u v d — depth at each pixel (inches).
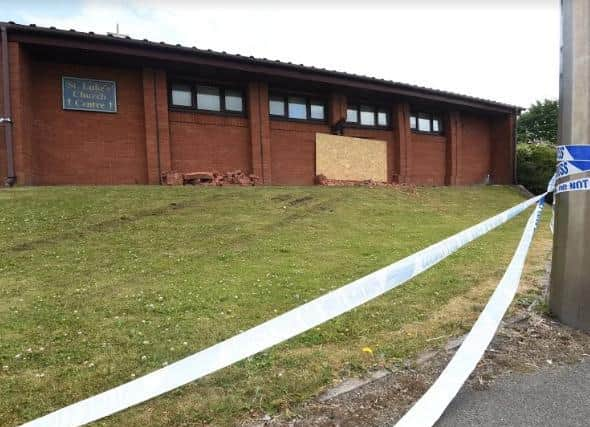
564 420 95.7
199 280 202.1
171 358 125.1
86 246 254.2
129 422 94.7
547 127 1371.8
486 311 129.7
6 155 406.6
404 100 675.4
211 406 100.4
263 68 527.5
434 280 206.5
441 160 733.9
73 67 461.4
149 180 486.3
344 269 227.3
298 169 589.9
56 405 102.5
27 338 138.3
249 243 279.6
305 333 140.8
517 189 725.9
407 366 120.1
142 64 485.4
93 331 143.9
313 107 614.9
